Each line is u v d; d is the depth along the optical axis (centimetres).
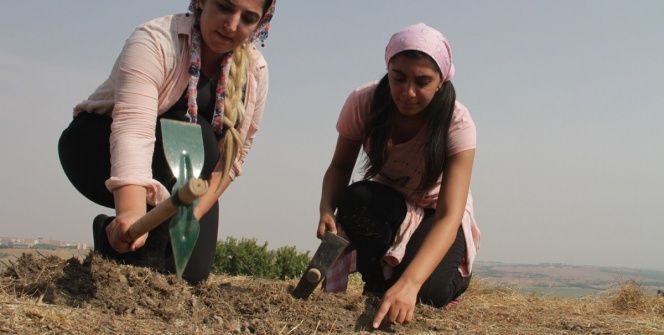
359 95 448
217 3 351
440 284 448
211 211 415
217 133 394
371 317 384
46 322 287
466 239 466
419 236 457
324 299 400
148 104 346
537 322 462
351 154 470
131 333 296
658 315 582
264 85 412
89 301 327
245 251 1024
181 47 364
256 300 369
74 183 419
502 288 706
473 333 388
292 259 1037
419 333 375
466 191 415
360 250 470
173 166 322
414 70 388
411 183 460
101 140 394
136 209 318
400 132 441
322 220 445
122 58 352
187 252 319
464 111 426
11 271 348
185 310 339
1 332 269
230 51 380
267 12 388
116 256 382
